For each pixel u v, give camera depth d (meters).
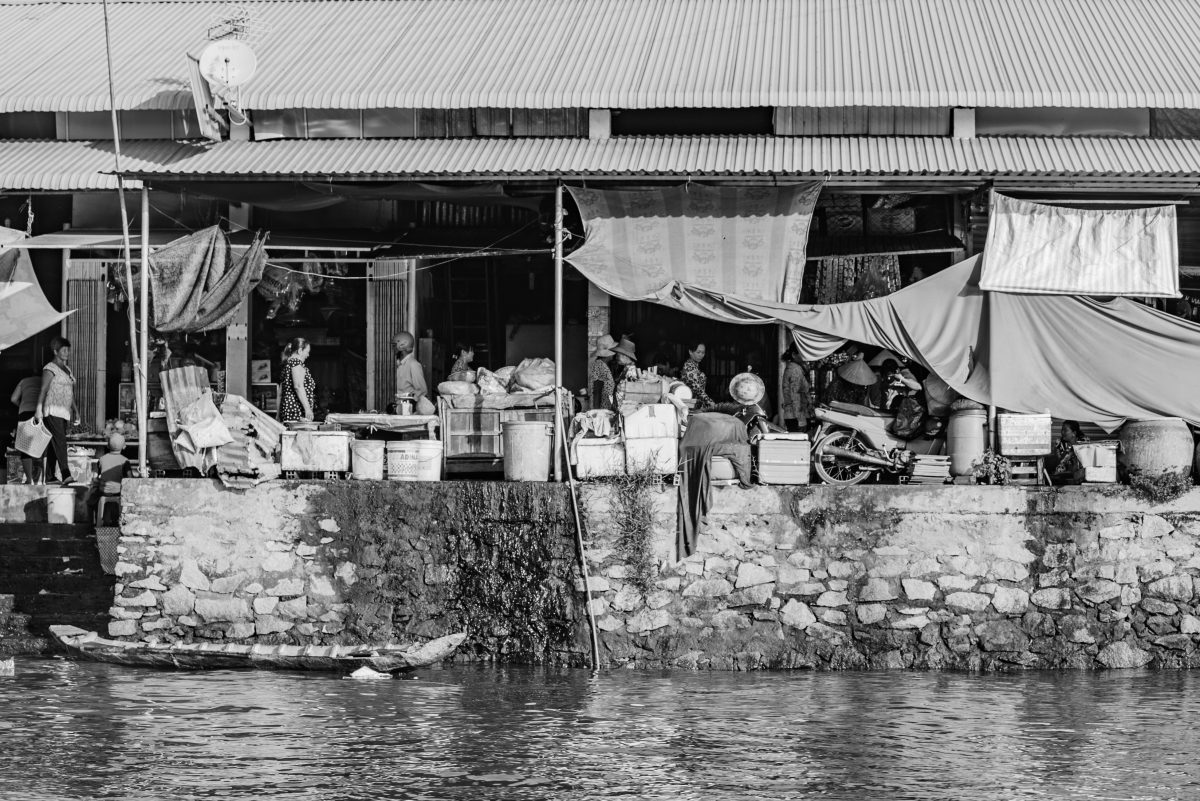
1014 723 16.45
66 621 21.16
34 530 22.38
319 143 23.30
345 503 20.31
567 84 23.39
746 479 19.81
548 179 21.02
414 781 14.12
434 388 25.55
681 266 21.28
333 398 25.92
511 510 19.98
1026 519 19.53
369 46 25.70
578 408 23.19
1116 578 19.47
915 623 19.48
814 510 19.67
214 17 27.77
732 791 13.86
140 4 28.72
